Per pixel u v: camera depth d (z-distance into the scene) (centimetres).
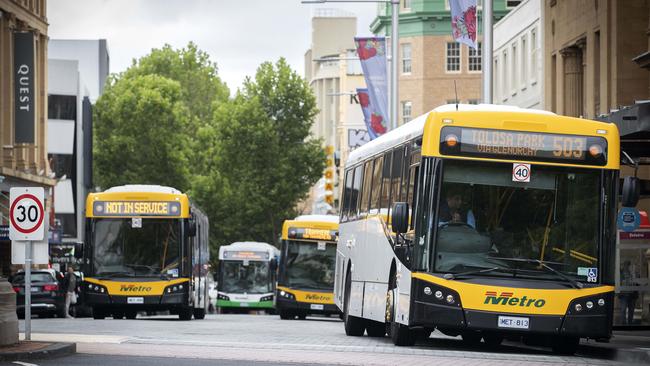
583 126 3544
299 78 17938
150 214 6975
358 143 14625
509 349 4047
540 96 10088
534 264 3469
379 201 4312
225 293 12350
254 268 12394
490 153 3503
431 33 16988
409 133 3797
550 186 3506
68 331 4684
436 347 3944
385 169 4238
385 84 8025
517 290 3438
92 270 6919
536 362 3284
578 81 8844
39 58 13025
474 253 3469
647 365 3366
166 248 6962
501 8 16712
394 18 8794
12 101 11250
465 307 3431
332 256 9200
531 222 3488
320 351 3559
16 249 3541
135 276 6919
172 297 6919
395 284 3912
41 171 12762
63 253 13050
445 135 3503
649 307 4909
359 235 4753
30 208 3522
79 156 18275
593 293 3472
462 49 16962
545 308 3444
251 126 17538
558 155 3516
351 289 4853
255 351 3509
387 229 4072
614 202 3531
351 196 5119
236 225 17625
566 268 3478
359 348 3666
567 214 3497
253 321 7531
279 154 17675
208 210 17812
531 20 10469
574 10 8562
